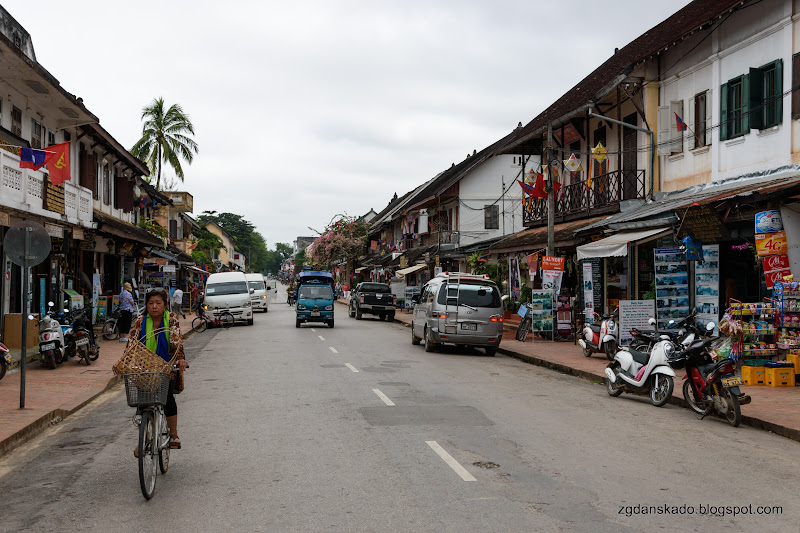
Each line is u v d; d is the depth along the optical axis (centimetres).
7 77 1667
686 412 1020
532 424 899
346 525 511
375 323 3366
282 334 2547
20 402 955
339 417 938
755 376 1199
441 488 605
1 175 1462
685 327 1087
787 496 589
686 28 1773
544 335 2166
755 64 1596
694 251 1533
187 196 5281
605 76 2575
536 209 2831
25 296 968
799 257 1256
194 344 2166
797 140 1451
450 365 1597
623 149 2211
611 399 1136
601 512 541
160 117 4728
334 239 6975
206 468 678
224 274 3150
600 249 1675
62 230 1859
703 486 616
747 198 1294
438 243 4128
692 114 1852
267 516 533
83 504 571
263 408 1011
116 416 991
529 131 2919
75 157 2295
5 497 596
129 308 2145
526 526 508
